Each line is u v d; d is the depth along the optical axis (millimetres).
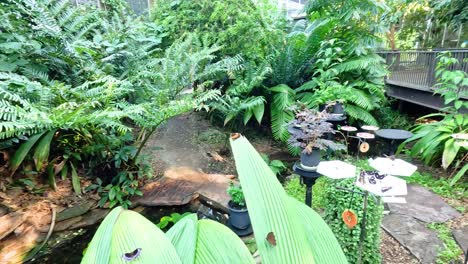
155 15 4742
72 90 2166
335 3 3648
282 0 6973
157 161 3143
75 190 2363
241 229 1904
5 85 1977
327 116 1461
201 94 2770
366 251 1293
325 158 2686
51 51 2619
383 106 4000
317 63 3738
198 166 3115
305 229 542
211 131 4160
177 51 3215
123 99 2662
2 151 2297
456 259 1520
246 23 3666
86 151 2461
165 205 2400
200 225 548
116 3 4465
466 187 2348
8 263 1785
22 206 2123
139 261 444
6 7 2521
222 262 465
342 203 1289
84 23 3230
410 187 2373
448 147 2391
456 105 2609
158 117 2340
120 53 3070
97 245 485
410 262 1519
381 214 1326
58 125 1973
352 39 3600
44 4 2844
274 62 3852
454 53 3129
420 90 3617
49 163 2430
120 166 2549
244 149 480
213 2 3885
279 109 3463
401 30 5090
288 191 2342
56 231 2068
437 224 1846
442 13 3652
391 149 2754
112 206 2309
